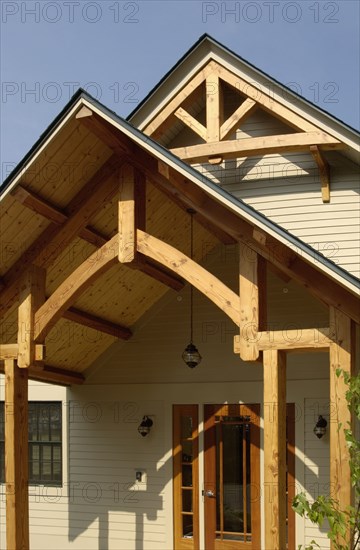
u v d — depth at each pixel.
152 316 10.70
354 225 9.34
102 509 10.63
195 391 10.32
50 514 10.89
